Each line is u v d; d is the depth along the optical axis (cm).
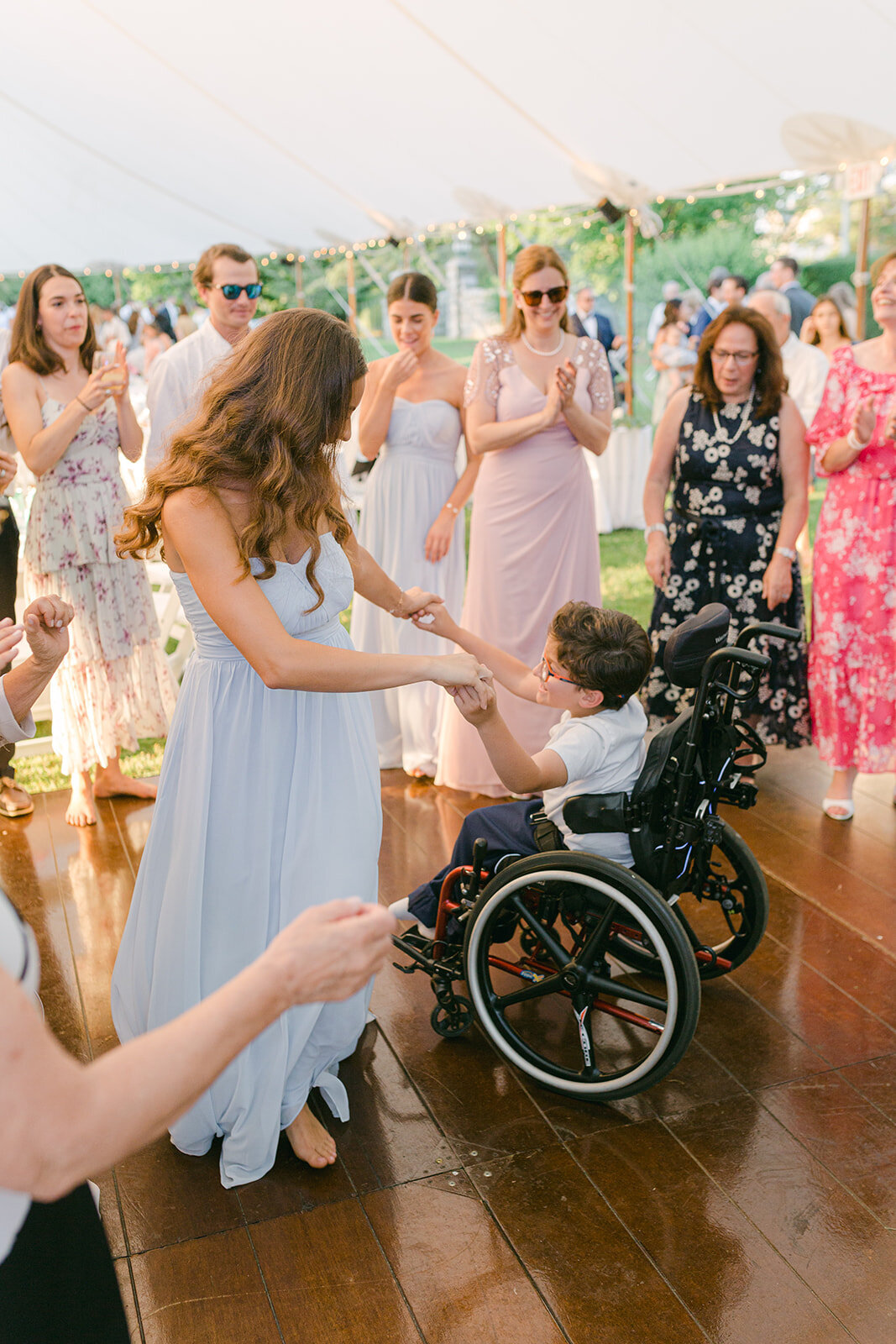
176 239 909
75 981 302
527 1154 235
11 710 171
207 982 220
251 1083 219
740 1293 199
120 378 347
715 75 520
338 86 577
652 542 410
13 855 377
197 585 192
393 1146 238
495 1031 255
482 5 467
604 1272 204
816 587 394
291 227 896
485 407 388
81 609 376
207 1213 218
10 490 499
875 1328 191
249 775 214
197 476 188
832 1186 224
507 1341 189
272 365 189
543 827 257
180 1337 190
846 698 391
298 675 189
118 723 402
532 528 387
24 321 358
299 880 218
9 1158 78
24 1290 104
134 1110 83
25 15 502
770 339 378
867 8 434
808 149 587
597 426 377
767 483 391
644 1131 242
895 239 1383
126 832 393
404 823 400
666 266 1516
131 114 638
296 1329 192
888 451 373
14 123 668
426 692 434
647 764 239
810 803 417
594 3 452
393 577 426
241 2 477
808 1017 282
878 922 328
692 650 232
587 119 593
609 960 310
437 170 715
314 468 194
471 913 248
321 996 96
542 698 250
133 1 478
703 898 275
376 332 1705
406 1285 201
